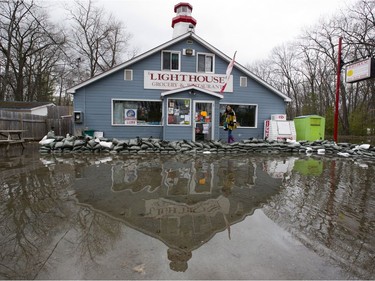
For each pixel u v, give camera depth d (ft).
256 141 32.04
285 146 32.01
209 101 35.91
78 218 9.31
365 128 84.02
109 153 27.78
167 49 39.24
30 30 87.51
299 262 6.56
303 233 8.41
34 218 9.27
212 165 21.15
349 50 71.67
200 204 11.21
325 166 21.98
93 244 7.34
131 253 6.85
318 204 11.57
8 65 84.64
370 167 21.61
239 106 41.68
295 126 42.50
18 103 75.61
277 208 10.90
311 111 106.11
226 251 7.04
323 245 7.58
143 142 28.89
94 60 104.58
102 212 9.97
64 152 27.91
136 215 9.71
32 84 102.78
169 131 34.81
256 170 19.43
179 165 20.84
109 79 37.83
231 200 11.89
